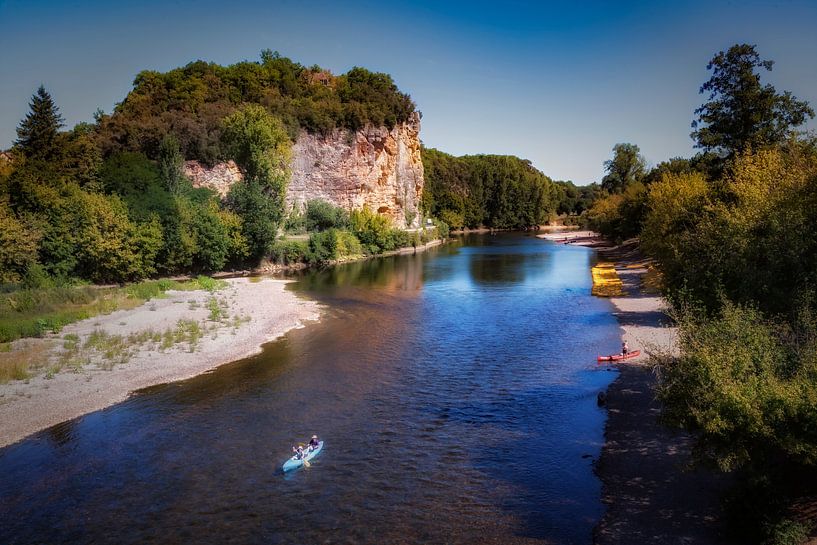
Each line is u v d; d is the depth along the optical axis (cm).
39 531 1475
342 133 9344
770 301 1878
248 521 1507
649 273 5253
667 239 3647
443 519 1502
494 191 17250
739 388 1205
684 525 1389
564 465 1803
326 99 9912
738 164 3609
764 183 2825
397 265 7838
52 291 4209
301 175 8788
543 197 17662
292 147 8644
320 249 7831
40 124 5966
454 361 3017
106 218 5156
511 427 2130
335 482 1722
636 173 13600
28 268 4612
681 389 1341
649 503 1521
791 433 1166
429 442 2009
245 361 3017
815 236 1967
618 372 2733
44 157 5950
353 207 9550
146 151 7212
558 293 5172
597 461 1816
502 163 18175
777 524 1188
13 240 4469
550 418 2205
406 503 1591
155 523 1504
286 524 1489
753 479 1261
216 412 2308
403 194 11319
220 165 7644
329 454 1920
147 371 2788
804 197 2178
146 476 1772
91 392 2491
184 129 7475
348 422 2203
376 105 10288
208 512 1556
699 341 1437
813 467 1405
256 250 6981
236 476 1769
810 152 3148
